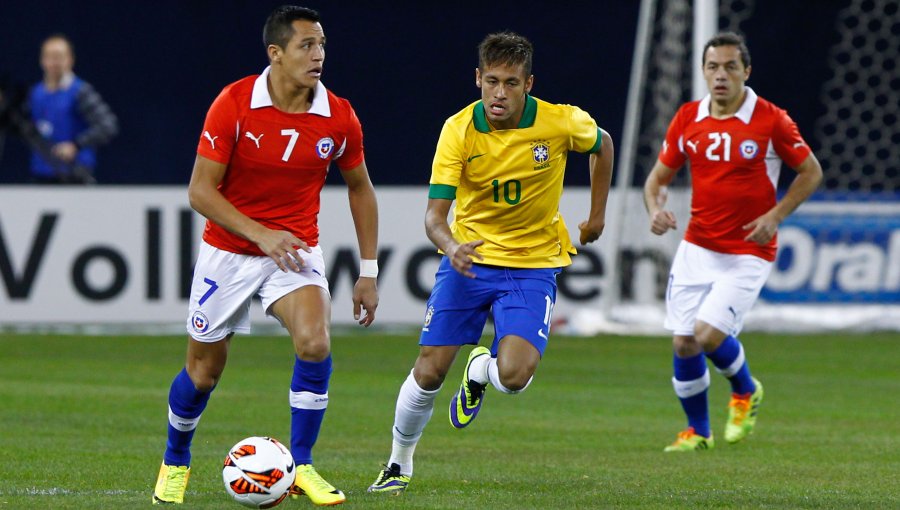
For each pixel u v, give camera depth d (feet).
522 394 113.19
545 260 69.41
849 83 168.86
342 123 64.13
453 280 68.74
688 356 87.45
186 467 64.44
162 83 160.04
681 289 90.79
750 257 90.38
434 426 95.96
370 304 67.46
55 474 71.56
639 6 163.73
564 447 86.17
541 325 67.51
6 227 147.13
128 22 158.92
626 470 75.97
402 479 67.77
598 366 131.13
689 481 71.46
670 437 91.86
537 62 162.91
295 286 64.13
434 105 163.53
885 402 110.52
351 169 66.33
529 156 67.41
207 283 64.39
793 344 149.48
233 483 59.57
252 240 61.11
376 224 67.67
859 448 86.53
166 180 160.66
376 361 133.08
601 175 70.64
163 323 149.69
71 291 148.46
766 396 113.70
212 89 160.76
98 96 157.17
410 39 162.50
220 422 94.17
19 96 153.28
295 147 63.16
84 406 100.83
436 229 65.31
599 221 71.82
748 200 89.76
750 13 166.40
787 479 72.59
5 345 139.54
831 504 63.67
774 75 167.84
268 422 94.43
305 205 65.46
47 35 157.38
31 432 88.12
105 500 62.95
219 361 65.10
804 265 159.63
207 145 62.23
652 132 164.96
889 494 67.21
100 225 148.46
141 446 82.84
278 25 61.82
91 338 146.41
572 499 64.44
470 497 65.00
